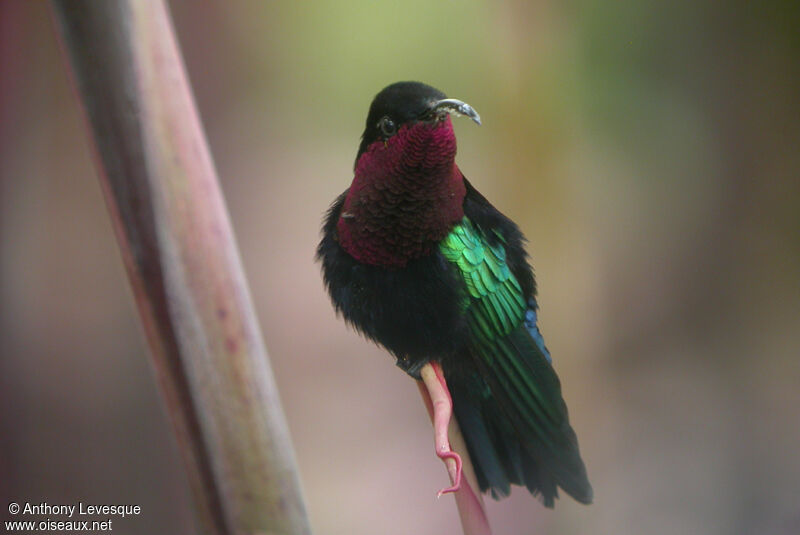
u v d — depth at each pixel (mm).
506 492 2309
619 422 2941
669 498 2674
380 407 3006
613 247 3291
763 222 3330
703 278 3369
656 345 3256
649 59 3057
